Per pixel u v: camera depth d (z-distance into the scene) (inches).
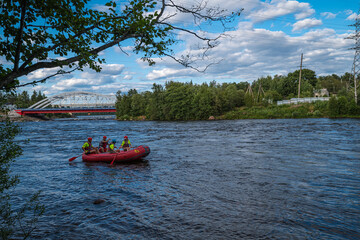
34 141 923.4
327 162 420.5
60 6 114.7
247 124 1502.2
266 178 336.8
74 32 119.6
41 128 1815.9
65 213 239.3
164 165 445.1
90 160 504.1
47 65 108.0
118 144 802.2
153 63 141.4
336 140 677.3
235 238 183.6
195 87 3678.6
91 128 1717.5
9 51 112.1
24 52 112.5
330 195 265.4
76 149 700.7
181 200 265.3
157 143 754.8
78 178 376.2
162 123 2151.8
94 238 189.6
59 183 349.1
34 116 4842.5
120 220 220.7
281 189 289.4
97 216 230.8
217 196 273.3
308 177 335.0
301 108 2126.0
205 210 236.5
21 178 379.2
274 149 567.8
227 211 232.5
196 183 325.1
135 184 333.1
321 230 191.3
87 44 123.5
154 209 243.3
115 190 309.1
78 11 120.1
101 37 124.2
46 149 705.6
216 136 896.3
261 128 1168.8
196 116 2664.9
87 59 115.8
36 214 237.1
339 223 201.9
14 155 125.7
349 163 408.8
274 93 3026.6
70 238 190.2
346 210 226.4
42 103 5383.9
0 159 120.0
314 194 269.6
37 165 481.1
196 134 1003.3
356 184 299.9
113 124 2273.6
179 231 197.2
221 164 433.7
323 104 2043.6
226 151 567.5
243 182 322.3
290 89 3361.2
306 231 190.2
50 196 291.7
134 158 475.8
